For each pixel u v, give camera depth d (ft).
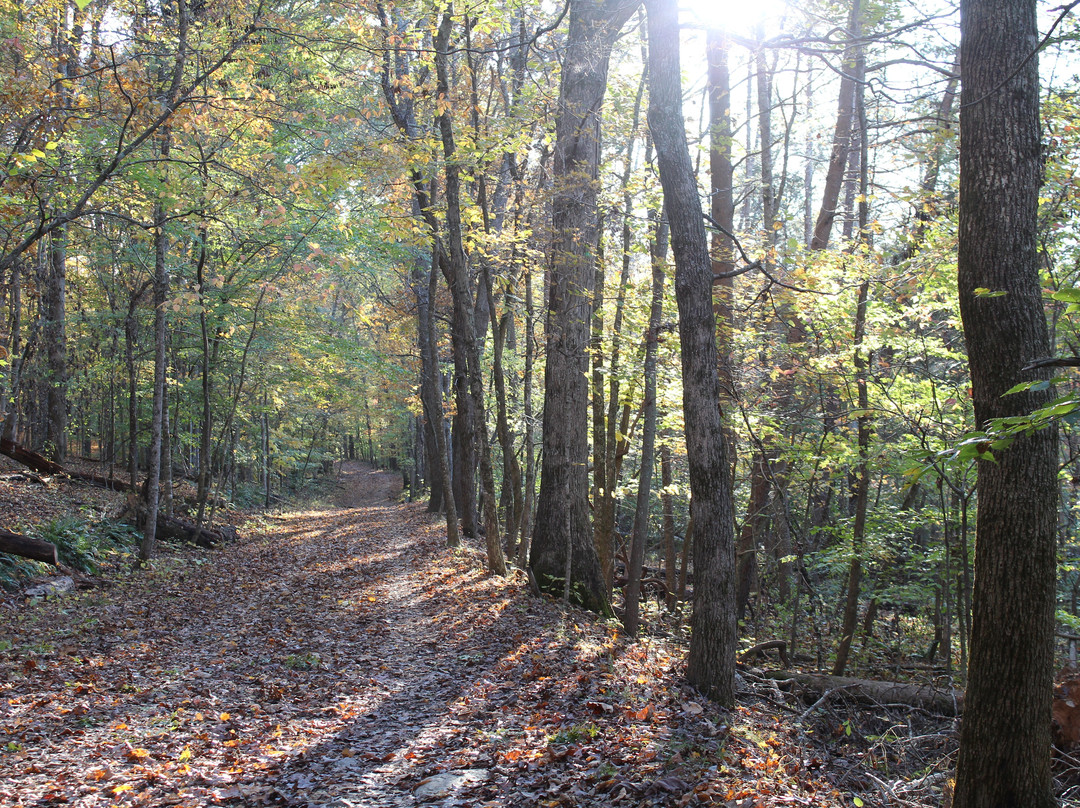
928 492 43.75
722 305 41.96
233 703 21.71
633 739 18.06
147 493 46.96
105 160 38.22
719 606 24.23
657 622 45.88
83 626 30.25
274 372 76.13
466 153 37.63
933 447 32.09
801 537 41.55
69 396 79.66
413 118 51.21
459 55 47.98
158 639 29.63
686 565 49.44
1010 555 14.66
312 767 16.66
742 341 37.76
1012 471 14.71
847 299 33.99
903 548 39.58
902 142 41.52
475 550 57.93
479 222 43.68
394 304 78.28
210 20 37.50
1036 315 14.87
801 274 33.96
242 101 35.01
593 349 42.37
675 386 39.22
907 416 32.78
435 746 18.24
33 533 41.91
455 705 22.02
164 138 38.04
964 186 15.57
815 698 30.09
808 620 48.65
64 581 37.01
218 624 33.60
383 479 193.88
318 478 168.55
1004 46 15.01
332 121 40.14
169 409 69.26
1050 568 14.58
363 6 37.76
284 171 35.50
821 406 39.73
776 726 23.81
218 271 59.72
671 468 52.80
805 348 37.42
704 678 24.45
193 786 14.98
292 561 56.70
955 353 32.65
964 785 15.19
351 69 39.45
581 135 39.88
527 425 51.96
